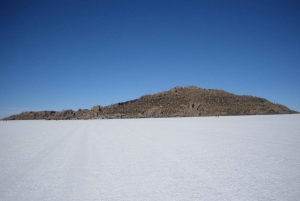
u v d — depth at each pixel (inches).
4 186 411.5
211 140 922.7
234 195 356.2
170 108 4857.3
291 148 716.0
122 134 1243.2
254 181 417.4
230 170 486.0
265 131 1223.5
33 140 1029.8
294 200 336.8
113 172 487.8
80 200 348.5
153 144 849.5
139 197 355.6
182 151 698.8
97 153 693.3
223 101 5004.9
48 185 413.4
